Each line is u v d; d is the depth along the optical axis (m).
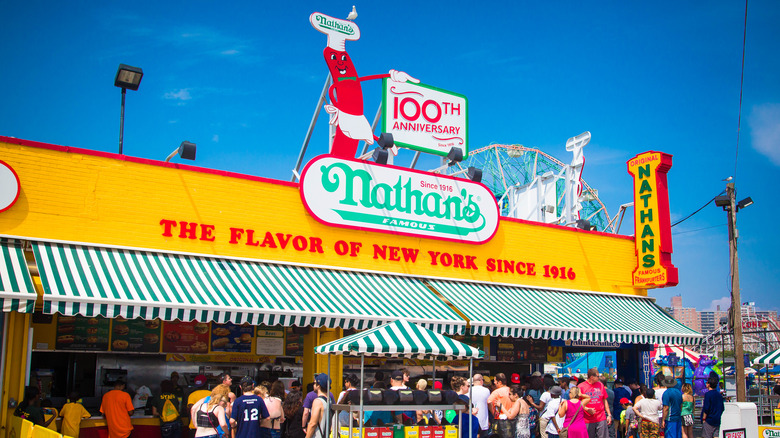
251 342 17.91
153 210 15.95
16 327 13.94
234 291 15.17
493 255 20.89
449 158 21.14
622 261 23.58
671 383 21.41
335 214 18.16
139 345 16.52
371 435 11.84
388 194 19.11
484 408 14.34
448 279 19.72
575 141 25.80
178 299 13.95
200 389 16.25
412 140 21.50
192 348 17.12
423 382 12.80
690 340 21.67
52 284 13.04
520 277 21.27
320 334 18.03
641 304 23.16
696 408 26.09
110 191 15.52
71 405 13.98
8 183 14.38
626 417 17.41
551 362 22.44
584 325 19.69
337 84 20.17
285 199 17.70
